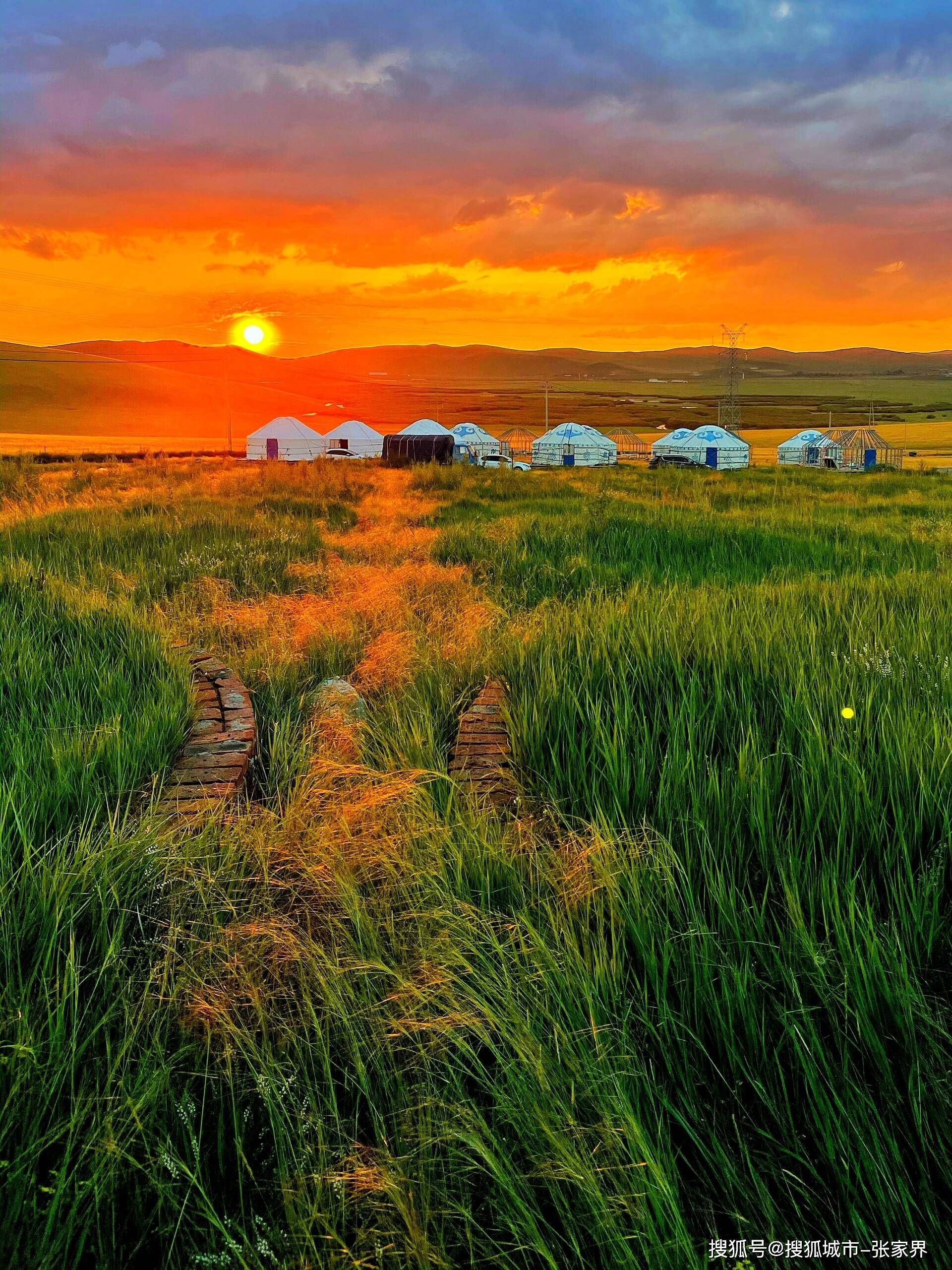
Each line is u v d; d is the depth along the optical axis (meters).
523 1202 1.39
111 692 3.82
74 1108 1.53
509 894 2.33
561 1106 1.53
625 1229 1.34
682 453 60.75
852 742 2.80
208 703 4.30
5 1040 1.68
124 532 10.28
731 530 10.27
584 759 3.04
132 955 2.09
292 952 2.05
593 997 1.79
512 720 3.55
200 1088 1.75
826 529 10.95
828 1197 1.44
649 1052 1.75
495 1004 1.81
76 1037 1.69
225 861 2.49
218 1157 1.59
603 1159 1.47
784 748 2.90
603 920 2.18
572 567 8.03
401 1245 1.39
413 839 2.60
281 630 6.16
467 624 5.93
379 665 5.16
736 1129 1.52
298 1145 1.57
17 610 5.45
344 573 8.37
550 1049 1.69
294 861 2.62
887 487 22.11
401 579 7.89
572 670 3.98
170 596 7.46
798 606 5.25
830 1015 1.75
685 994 1.83
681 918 2.08
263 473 23.77
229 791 3.14
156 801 2.86
